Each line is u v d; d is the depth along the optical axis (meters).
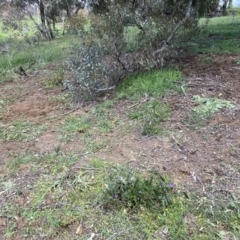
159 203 1.73
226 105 2.94
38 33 10.55
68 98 3.63
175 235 1.55
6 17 9.34
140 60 3.77
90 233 1.61
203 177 1.98
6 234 1.65
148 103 3.09
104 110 3.11
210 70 3.95
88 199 1.84
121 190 1.79
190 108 2.94
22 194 1.95
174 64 4.23
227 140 2.40
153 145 2.40
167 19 4.20
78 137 2.63
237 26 8.01
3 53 6.99
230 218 1.65
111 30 3.92
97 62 3.52
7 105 3.62
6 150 2.54
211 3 5.47
